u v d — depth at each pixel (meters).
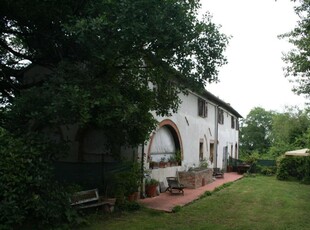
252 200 14.77
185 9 8.57
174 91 11.69
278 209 12.86
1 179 7.93
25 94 9.04
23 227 8.41
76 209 9.93
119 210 11.47
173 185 15.72
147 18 8.24
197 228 9.59
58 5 9.34
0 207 7.69
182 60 9.26
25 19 10.39
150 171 15.16
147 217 10.81
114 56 9.03
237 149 37.28
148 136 11.96
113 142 12.47
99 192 12.38
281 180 24.23
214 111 26.75
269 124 60.66
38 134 9.27
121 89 10.50
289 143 37.62
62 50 10.81
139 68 10.65
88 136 15.62
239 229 9.63
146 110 11.09
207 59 9.29
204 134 23.80
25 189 8.31
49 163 9.16
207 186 19.09
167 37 8.32
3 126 9.54
